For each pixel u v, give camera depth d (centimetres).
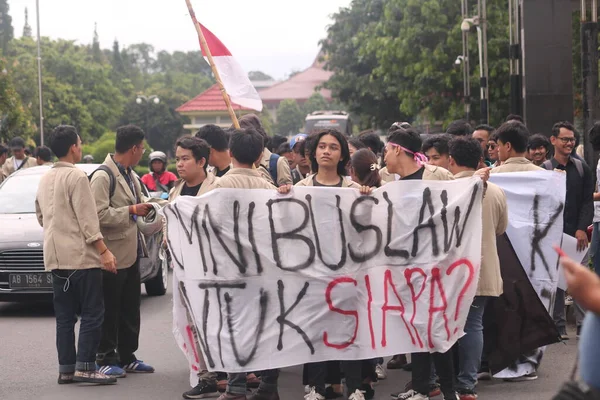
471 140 707
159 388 754
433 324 659
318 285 666
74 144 754
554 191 777
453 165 711
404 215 666
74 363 768
